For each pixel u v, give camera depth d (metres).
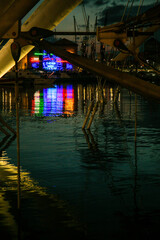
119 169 9.23
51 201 6.78
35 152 11.48
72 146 12.51
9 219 5.95
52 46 10.55
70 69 195.00
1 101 42.28
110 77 8.76
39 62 180.88
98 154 11.12
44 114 25.12
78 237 5.30
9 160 10.34
